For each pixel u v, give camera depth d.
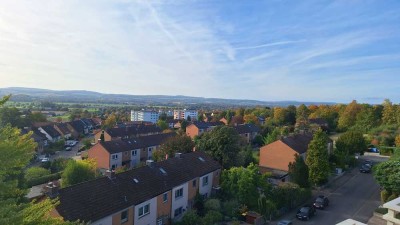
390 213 24.11
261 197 32.66
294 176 40.28
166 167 33.56
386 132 79.56
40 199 22.27
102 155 55.81
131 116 169.25
